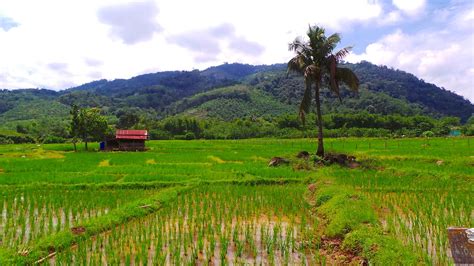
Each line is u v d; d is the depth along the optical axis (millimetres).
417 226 12820
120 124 113188
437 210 15086
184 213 15391
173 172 27234
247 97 172625
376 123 102688
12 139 87188
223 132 105000
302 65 29891
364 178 22688
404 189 19359
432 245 10938
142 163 35469
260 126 109875
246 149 53125
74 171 28812
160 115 177500
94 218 13703
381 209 15586
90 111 59625
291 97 171875
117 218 13875
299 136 91062
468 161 27094
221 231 12898
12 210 16234
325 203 15539
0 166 32750
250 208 16125
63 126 108188
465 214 14344
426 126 96062
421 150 40906
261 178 23234
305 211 15555
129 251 10914
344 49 29656
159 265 9844
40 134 105625
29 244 11641
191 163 34625
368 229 11211
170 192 19016
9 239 12039
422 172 23469
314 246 11312
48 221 14477
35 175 25688
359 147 48844
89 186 21688
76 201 17641
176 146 62281
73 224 13820
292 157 30453
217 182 22703
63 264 9930
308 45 30156
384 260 9148
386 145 51312
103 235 12484
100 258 9969
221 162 35594
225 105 162375
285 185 22172
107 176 24969
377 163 28547
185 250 10820
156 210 16000
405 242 11281
